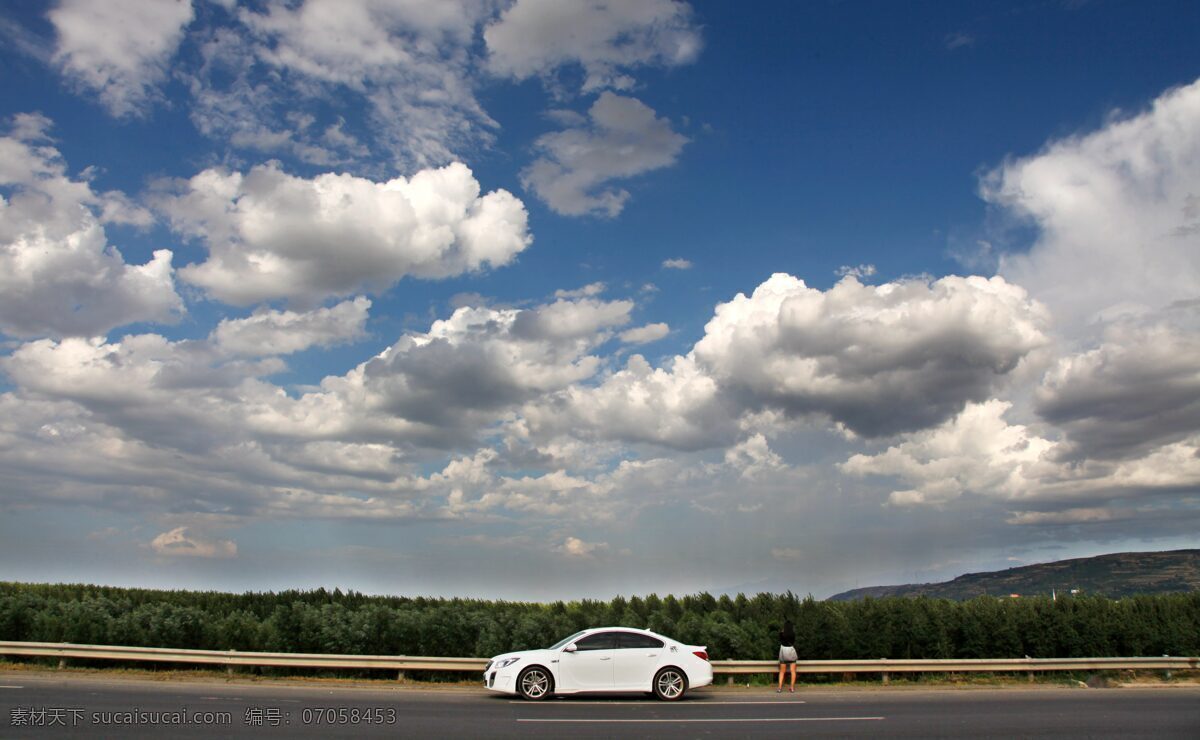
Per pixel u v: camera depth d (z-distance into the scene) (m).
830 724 15.01
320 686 20.70
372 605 29.20
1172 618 30.58
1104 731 14.49
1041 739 13.50
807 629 28.98
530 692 18.02
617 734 13.20
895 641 29.19
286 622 26.64
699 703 18.39
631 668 18.34
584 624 29.20
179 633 25.91
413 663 22.31
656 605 34.69
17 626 25.12
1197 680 27.03
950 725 15.09
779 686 21.86
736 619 33.00
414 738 12.27
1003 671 26.58
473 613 28.59
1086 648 29.38
